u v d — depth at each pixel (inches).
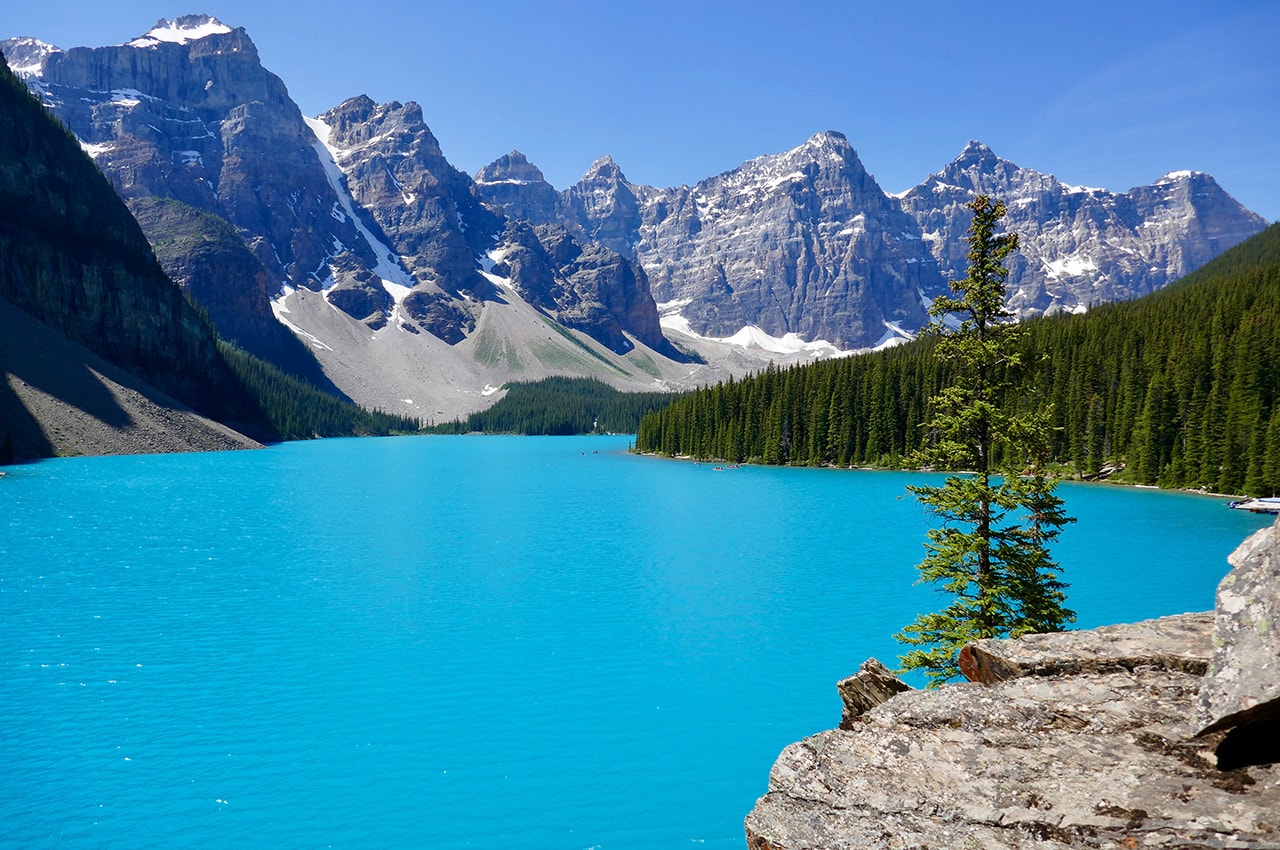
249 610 1861.5
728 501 4281.5
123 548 2669.8
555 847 812.0
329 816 879.1
